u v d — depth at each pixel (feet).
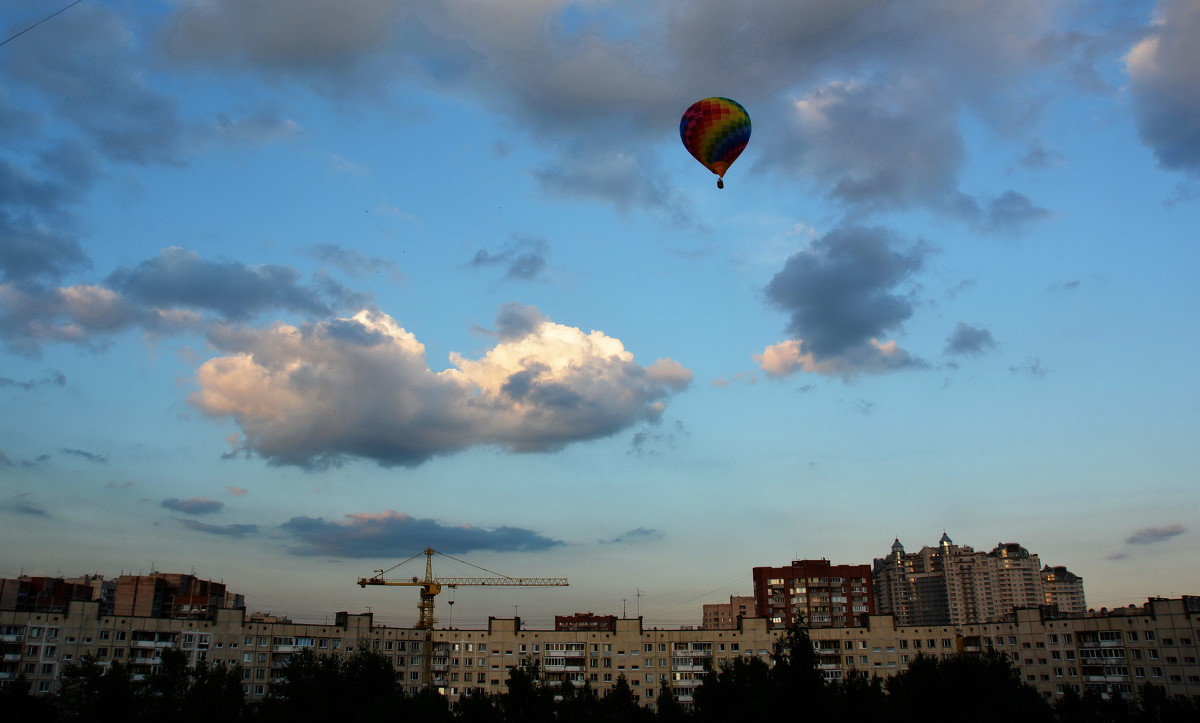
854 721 333.21
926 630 583.17
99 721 380.58
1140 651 514.27
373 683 414.21
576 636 605.73
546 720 396.37
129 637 522.88
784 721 322.96
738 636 596.29
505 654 605.31
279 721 381.19
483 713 390.63
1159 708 395.75
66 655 501.56
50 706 401.49
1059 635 547.08
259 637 560.20
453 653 608.19
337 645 582.35
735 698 354.54
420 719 381.60
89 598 650.02
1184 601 498.69
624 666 597.93
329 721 383.86
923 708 345.72
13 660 486.38
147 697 398.01
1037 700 344.90
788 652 372.17
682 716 388.16
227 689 395.55
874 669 579.48
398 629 600.39
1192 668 488.44
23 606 592.60
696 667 591.78
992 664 357.61
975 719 331.36
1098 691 525.34
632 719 390.83
